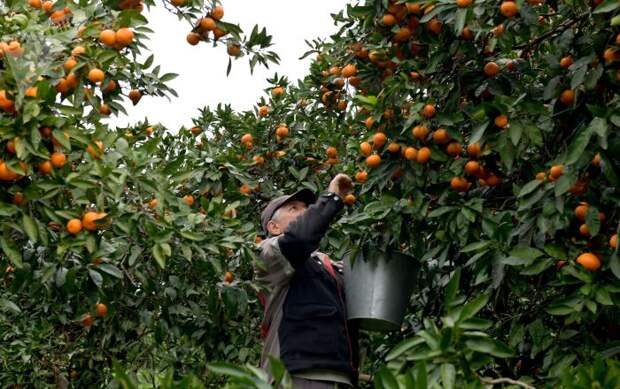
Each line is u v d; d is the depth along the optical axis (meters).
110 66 4.31
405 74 4.26
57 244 3.77
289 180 7.00
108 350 6.04
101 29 4.07
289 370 3.68
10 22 3.74
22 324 6.75
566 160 3.46
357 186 5.44
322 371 3.69
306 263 3.94
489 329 4.36
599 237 3.78
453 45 4.26
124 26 3.99
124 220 3.93
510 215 4.03
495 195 4.59
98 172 3.67
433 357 2.46
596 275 3.61
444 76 4.49
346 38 5.63
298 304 3.81
